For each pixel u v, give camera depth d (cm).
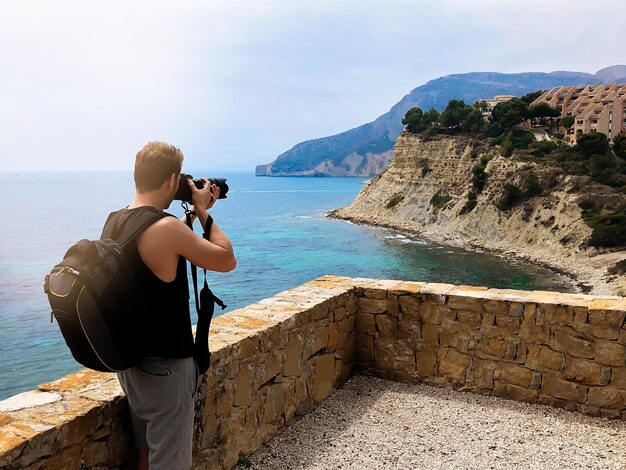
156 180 263
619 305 511
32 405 278
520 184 7156
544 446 450
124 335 234
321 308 529
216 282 5897
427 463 420
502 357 550
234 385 402
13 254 8044
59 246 8894
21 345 3862
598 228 5881
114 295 230
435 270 5859
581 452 439
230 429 400
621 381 501
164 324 255
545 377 533
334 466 415
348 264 6512
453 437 466
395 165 9869
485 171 7750
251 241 8794
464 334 566
